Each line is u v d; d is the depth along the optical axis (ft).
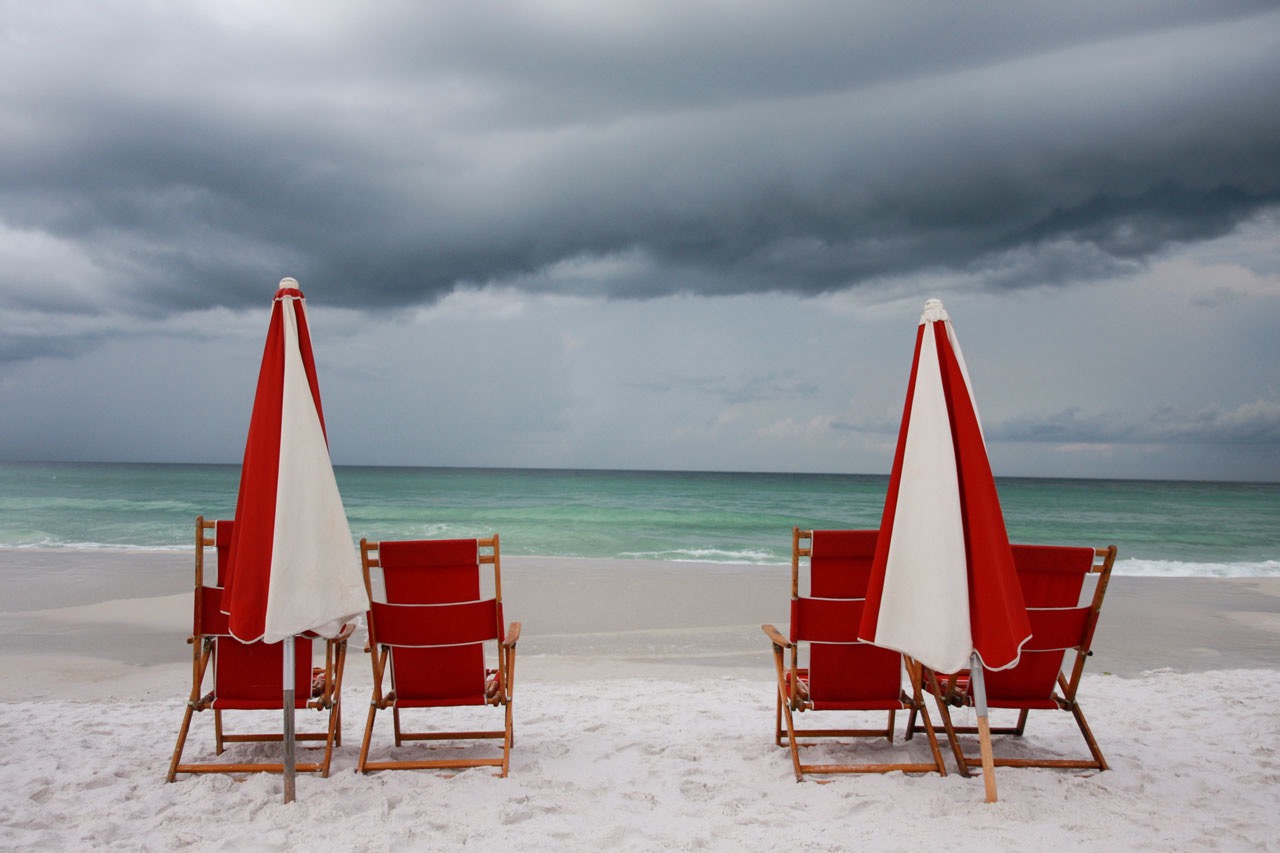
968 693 13.64
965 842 10.92
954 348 13.00
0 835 11.35
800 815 11.97
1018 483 248.93
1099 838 11.07
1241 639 32.19
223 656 13.50
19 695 23.04
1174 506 133.18
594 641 31.12
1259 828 11.50
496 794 12.88
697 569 49.65
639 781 13.58
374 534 80.18
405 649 14.05
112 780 13.70
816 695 13.98
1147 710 19.30
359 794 12.82
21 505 111.45
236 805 12.40
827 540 14.02
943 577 12.32
